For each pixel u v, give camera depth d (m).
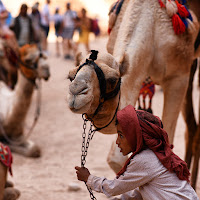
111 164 4.79
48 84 19.03
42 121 13.30
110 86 4.11
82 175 3.95
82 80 3.94
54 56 25.52
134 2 5.57
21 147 10.01
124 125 3.59
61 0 44.91
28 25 14.27
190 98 7.15
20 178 8.23
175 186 3.54
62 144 10.89
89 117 4.32
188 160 7.27
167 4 5.59
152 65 5.68
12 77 12.20
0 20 16.12
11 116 9.95
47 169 8.89
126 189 3.67
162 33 5.58
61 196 7.23
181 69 5.80
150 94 6.23
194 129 7.22
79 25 23.23
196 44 6.45
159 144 3.58
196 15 6.55
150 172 3.54
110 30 6.04
